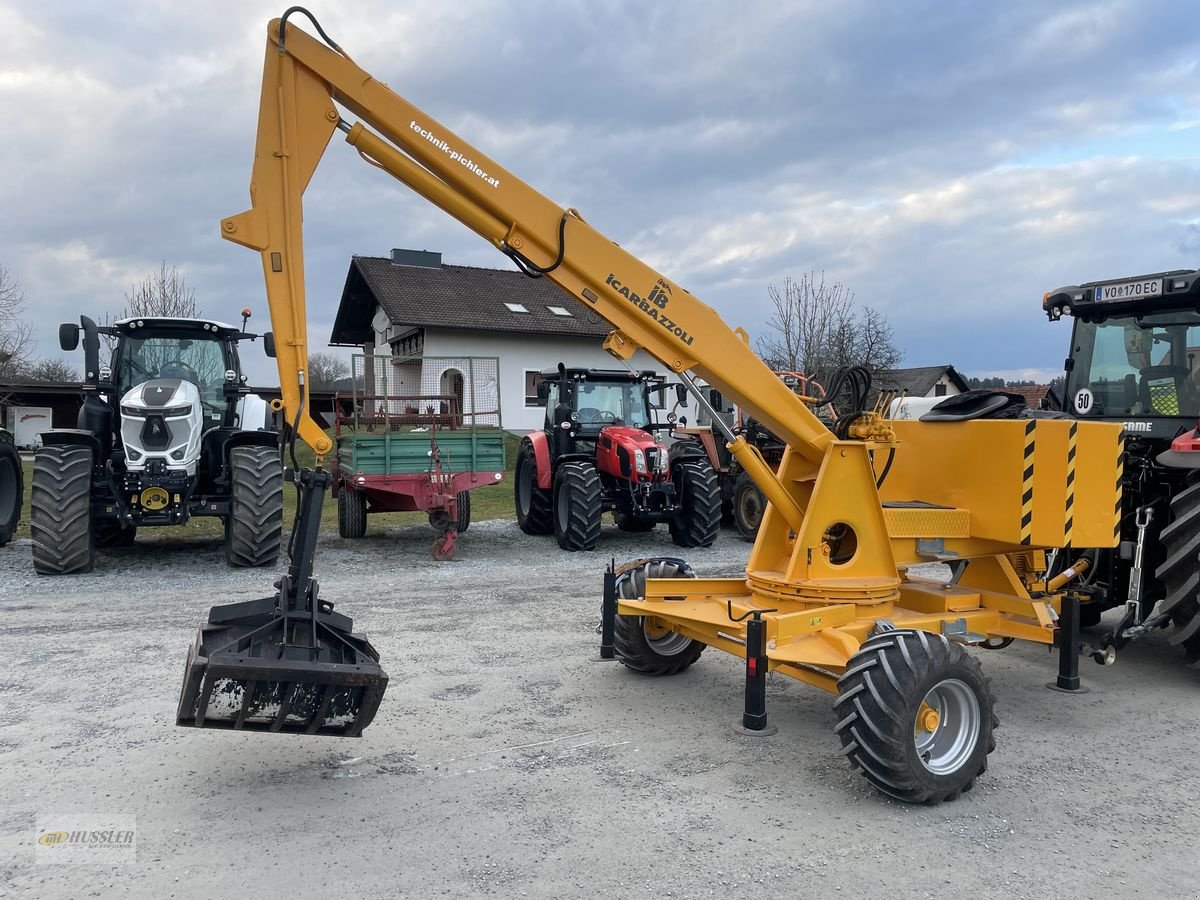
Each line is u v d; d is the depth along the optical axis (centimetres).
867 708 349
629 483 1043
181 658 552
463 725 443
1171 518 550
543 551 1032
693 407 2156
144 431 860
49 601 722
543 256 421
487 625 655
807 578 438
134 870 297
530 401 2612
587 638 618
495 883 291
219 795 358
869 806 354
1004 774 391
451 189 410
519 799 357
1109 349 630
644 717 457
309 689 340
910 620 443
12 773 377
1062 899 285
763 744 420
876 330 2419
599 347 2697
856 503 445
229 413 983
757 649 416
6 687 493
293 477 362
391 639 612
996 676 547
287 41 384
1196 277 550
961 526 474
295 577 360
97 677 513
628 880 294
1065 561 595
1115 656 572
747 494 1129
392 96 397
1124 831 335
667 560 548
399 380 1210
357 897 281
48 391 3092
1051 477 446
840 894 287
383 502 1096
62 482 830
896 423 523
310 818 338
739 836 327
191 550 1006
